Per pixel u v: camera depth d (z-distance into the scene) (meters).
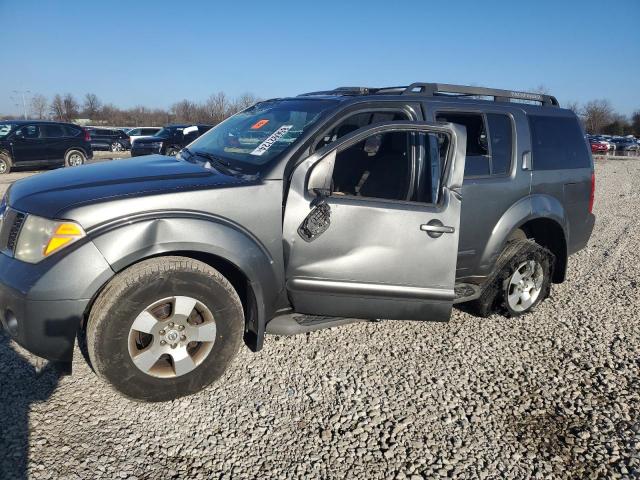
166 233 2.86
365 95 3.76
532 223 4.60
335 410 3.10
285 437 2.84
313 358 3.70
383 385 3.39
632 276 5.99
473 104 4.09
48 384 3.23
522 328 4.39
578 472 2.68
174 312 2.94
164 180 3.13
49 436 2.75
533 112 4.53
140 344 2.96
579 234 4.95
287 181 3.27
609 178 19.91
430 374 3.56
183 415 2.98
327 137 3.65
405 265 3.33
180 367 3.01
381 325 4.29
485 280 4.24
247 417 3.00
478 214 3.98
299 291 3.28
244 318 3.27
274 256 3.21
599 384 3.53
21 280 2.72
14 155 16.66
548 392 3.41
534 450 2.84
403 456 2.74
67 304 2.70
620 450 2.86
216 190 3.05
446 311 3.44
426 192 3.49
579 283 5.68
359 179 3.72
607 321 4.61
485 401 3.28
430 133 3.52
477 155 4.07
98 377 3.02
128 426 2.87
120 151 29.28
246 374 3.44
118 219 2.82
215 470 2.58
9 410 2.95
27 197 3.03
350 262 3.27
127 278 2.80
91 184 3.08
